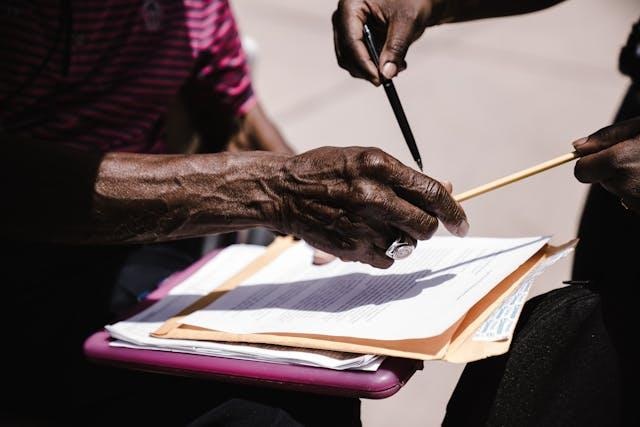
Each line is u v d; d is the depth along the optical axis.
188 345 1.31
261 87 4.20
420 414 2.45
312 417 1.32
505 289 1.28
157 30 1.78
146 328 1.40
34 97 1.64
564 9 4.83
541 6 1.70
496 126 3.81
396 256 1.28
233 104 2.07
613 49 4.38
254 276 1.54
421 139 3.75
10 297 1.63
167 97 1.82
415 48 4.51
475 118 3.88
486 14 1.68
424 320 1.21
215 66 2.00
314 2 5.02
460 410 1.32
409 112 3.96
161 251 1.82
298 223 1.30
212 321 1.36
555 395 1.23
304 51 4.51
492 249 1.41
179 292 1.54
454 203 1.25
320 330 1.25
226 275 1.59
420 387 2.56
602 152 1.21
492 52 4.42
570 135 3.70
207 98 2.06
